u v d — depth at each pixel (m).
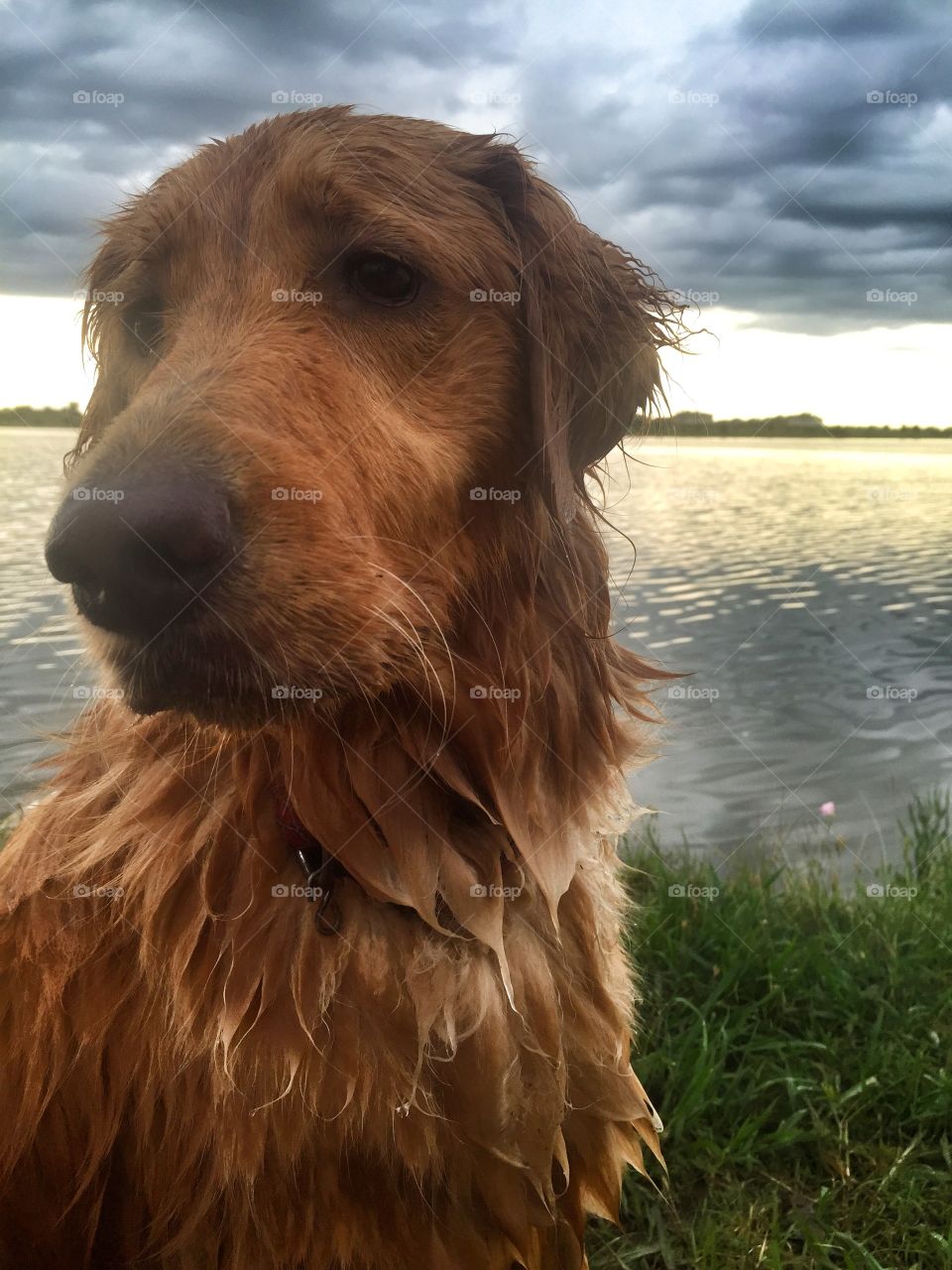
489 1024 0.36
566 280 0.40
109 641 0.32
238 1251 0.35
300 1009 0.33
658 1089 0.52
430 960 0.36
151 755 0.38
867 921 0.66
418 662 0.35
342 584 0.32
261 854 0.35
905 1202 0.45
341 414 0.34
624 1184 0.47
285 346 0.34
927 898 0.71
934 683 1.16
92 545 0.29
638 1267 0.44
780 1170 0.49
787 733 1.04
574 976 0.40
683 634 1.26
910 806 0.87
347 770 0.36
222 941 0.35
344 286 0.37
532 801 0.39
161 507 0.29
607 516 0.44
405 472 0.35
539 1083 0.37
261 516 0.31
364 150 0.37
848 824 0.87
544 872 0.38
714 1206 0.46
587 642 0.41
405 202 0.37
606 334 0.42
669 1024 0.56
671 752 1.01
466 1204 0.36
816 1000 0.58
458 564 0.37
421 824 0.37
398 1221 0.35
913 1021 0.56
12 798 0.45
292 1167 0.34
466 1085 0.36
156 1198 0.36
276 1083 0.33
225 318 0.36
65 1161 0.37
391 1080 0.34
